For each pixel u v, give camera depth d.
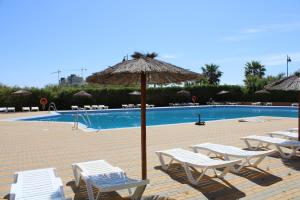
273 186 6.03
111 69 5.61
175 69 5.60
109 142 11.24
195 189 5.91
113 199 5.43
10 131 14.61
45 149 10.02
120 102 34.03
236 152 7.28
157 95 35.75
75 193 5.79
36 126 16.69
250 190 5.81
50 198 4.36
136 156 8.87
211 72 58.41
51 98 31.20
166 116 28.70
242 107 33.59
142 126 5.58
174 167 7.51
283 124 16.52
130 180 5.23
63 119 25.00
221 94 38.69
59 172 7.27
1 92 29.38
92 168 5.99
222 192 5.73
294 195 5.53
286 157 8.31
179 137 12.27
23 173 5.61
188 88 37.62
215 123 17.33
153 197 5.50
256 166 7.39
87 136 12.78
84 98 32.44
